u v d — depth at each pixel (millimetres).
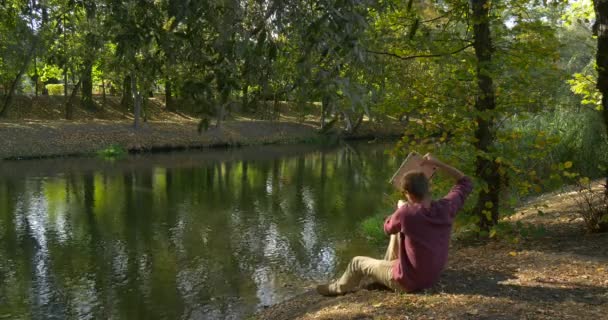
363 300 5098
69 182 20328
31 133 29172
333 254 11289
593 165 13930
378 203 16625
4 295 8953
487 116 7027
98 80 38031
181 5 3578
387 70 7480
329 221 14242
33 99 36312
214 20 3641
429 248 4688
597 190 11102
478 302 4680
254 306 8438
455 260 6867
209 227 13617
